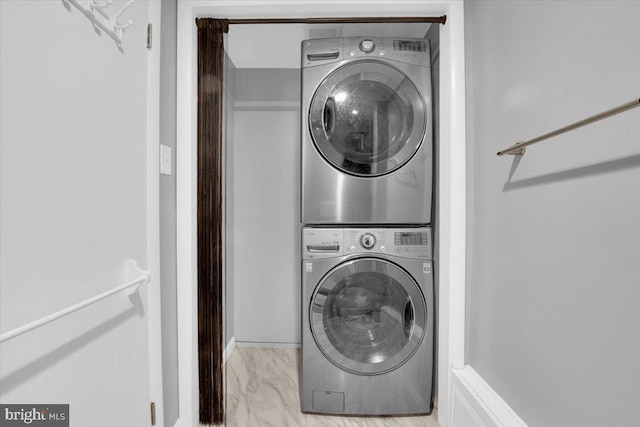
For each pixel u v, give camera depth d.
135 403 1.13
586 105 0.81
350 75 1.59
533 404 1.02
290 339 2.45
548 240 0.95
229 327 2.37
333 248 1.58
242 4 1.49
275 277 2.45
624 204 0.70
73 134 0.84
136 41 1.14
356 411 1.59
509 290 1.16
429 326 1.59
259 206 2.45
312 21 1.56
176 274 1.48
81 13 0.87
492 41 1.27
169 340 1.41
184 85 1.47
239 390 1.88
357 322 1.61
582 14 0.82
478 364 1.39
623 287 0.70
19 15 0.69
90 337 0.90
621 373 0.71
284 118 2.44
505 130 1.18
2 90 0.65
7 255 0.67
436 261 1.69
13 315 0.68
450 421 1.48
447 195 1.54
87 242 0.89
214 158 1.54
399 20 1.55
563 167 0.89
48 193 0.76
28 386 0.71
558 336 0.91
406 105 1.60
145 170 1.20
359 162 1.59
